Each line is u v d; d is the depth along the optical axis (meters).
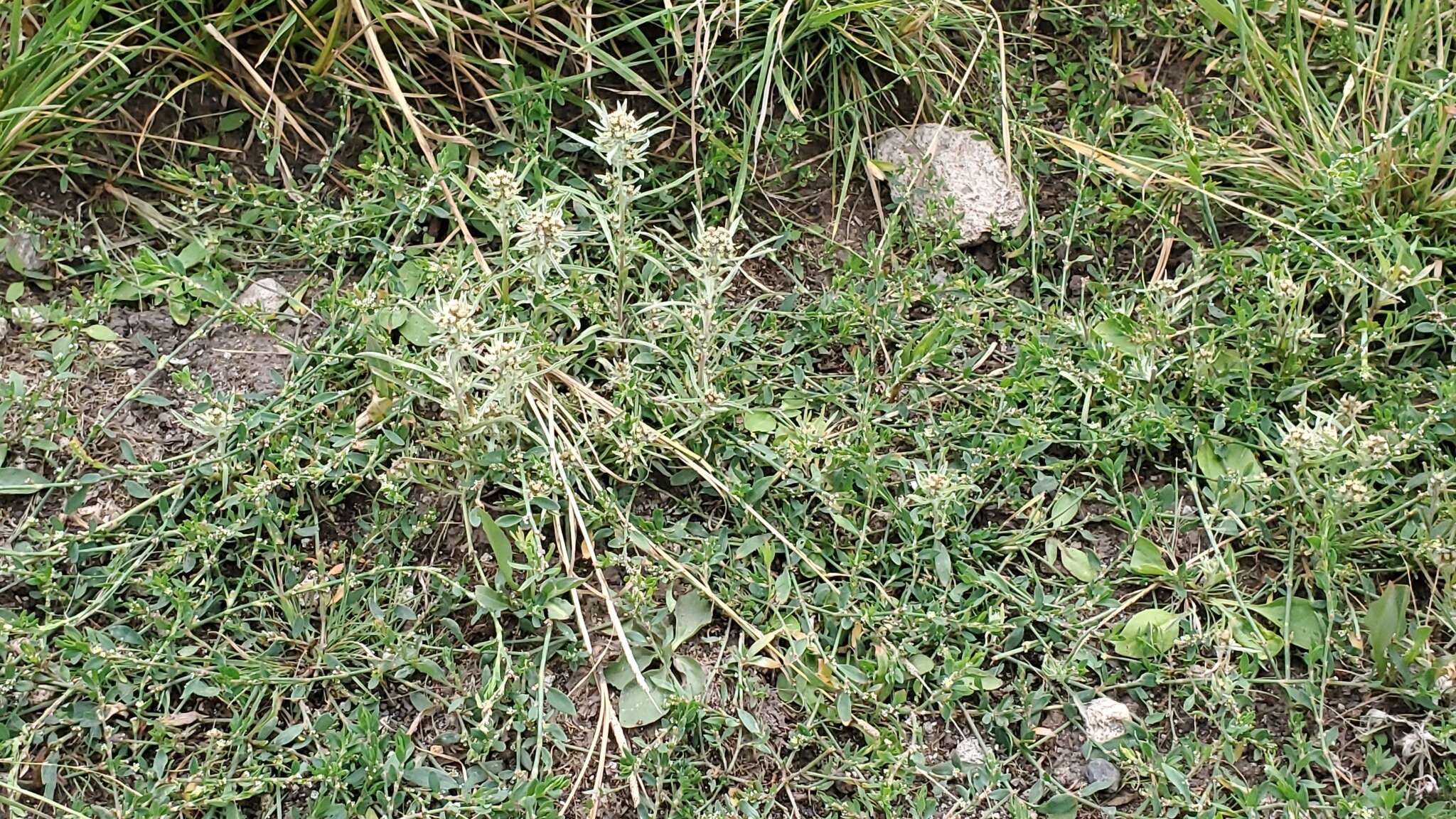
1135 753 1.74
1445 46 2.42
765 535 1.93
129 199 2.18
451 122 2.28
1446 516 1.91
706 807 1.70
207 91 2.29
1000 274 2.31
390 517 1.92
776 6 2.31
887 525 1.97
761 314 2.22
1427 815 1.68
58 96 2.16
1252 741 1.76
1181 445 2.06
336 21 2.22
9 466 1.90
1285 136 2.37
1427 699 1.80
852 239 2.35
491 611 1.82
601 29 2.38
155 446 1.96
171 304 2.09
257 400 1.98
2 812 1.62
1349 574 1.90
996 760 1.76
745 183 2.31
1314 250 2.18
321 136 2.30
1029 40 2.52
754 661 1.82
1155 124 2.41
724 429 2.04
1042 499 2.01
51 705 1.67
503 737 1.75
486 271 2.10
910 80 2.43
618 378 2.00
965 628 1.85
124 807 1.61
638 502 1.99
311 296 2.16
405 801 1.68
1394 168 2.24
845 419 2.09
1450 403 1.98
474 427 1.83
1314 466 1.90
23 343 2.01
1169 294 2.12
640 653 1.84
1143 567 1.93
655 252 2.22
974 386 2.12
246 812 1.68
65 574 1.80
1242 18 2.32
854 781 1.73
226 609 1.79
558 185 2.16
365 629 1.80
